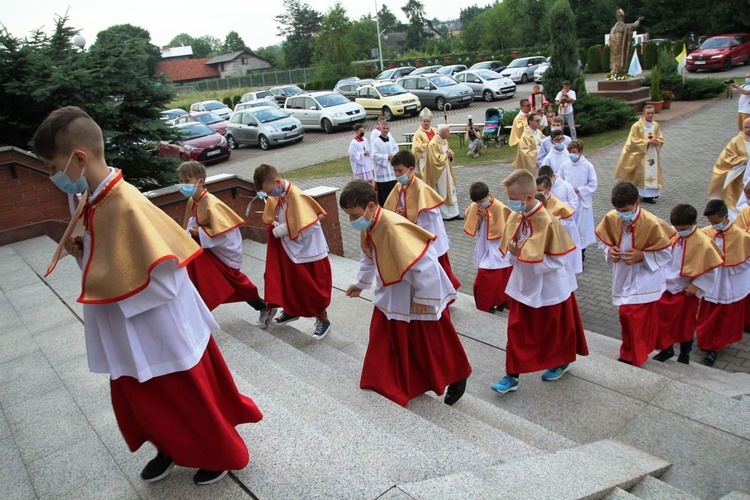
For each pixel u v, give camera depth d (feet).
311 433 10.00
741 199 28.37
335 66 150.41
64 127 7.13
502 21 183.93
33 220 27.17
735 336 19.16
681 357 18.83
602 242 17.33
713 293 18.71
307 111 80.53
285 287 17.56
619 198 16.17
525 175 14.11
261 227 29.66
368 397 12.95
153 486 9.04
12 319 17.63
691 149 49.14
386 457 9.74
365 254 13.60
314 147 70.23
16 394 12.86
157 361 7.89
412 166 20.34
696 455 12.23
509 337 14.98
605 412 13.98
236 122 75.72
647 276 16.63
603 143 55.11
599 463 10.75
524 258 14.05
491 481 9.27
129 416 8.56
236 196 28.99
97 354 8.11
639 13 139.33
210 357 8.77
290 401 12.01
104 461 9.96
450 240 33.42
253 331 17.46
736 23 122.62
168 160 35.40
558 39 59.67
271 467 9.12
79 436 10.89
